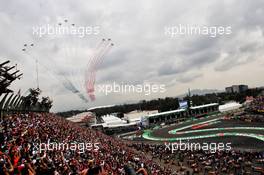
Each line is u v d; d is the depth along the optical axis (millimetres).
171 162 70750
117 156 51344
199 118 182625
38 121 53625
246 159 62406
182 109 194500
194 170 59438
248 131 100250
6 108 49094
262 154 63531
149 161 64938
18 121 43969
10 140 28703
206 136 104750
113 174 33125
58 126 60000
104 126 163250
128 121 179250
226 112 190375
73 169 25484
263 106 145500
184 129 136625
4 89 32781
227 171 56594
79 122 167500
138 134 140375
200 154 73500
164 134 128250
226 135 99438
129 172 5555
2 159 18812
